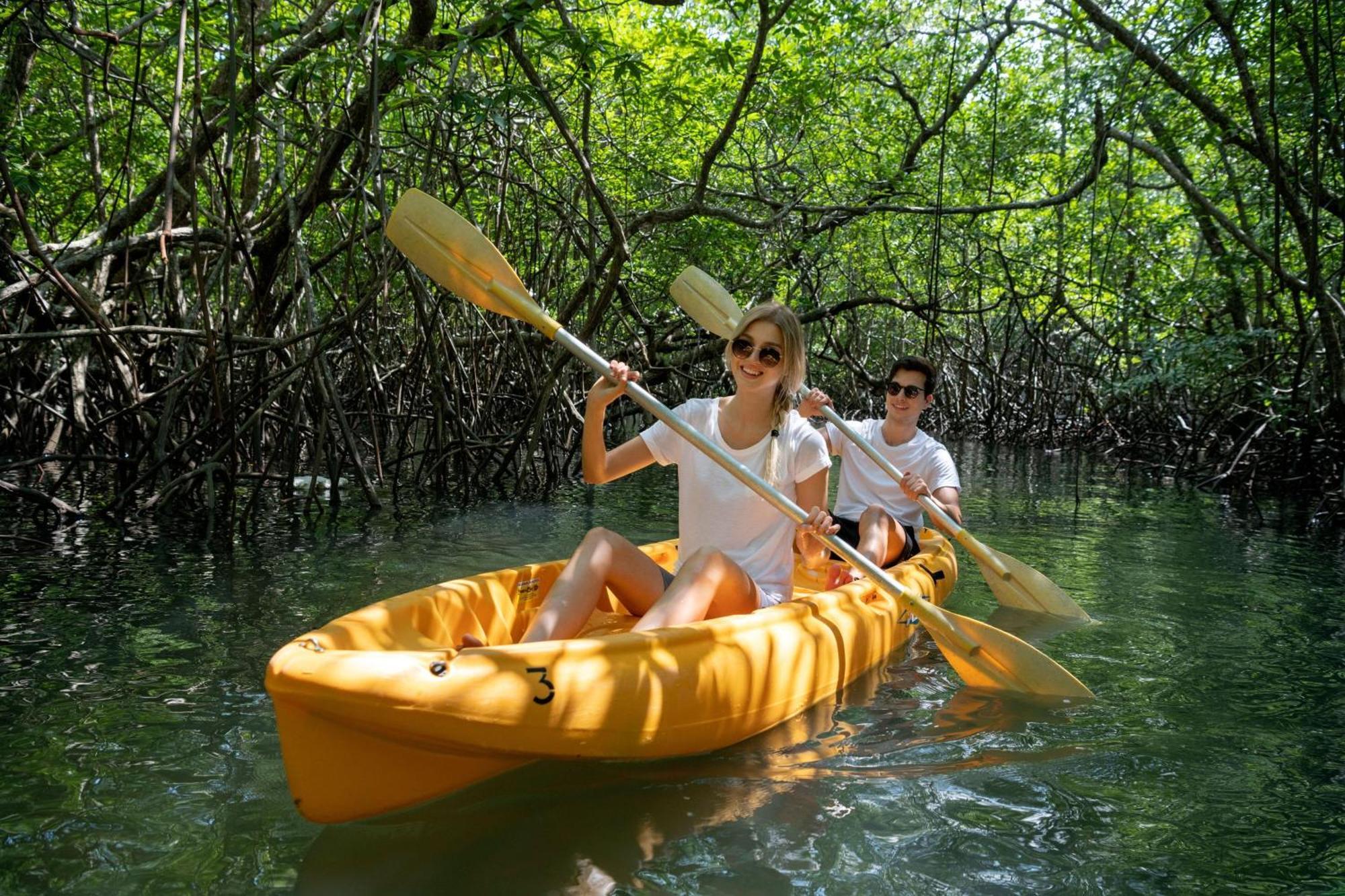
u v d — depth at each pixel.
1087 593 4.76
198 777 2.39
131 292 7.61
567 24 5.95
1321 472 9.17
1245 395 10.65
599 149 10.27
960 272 13.41
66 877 1.92
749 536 3.23
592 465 3.30
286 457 7.99
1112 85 10.14
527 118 7.99
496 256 3.43
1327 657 3.69
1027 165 12.46
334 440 6.48
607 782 2.43
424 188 6.39
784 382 3.17
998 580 4.47
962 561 5.53
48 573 4.34
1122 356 15.38
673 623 2.76
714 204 10.95
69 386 7.12
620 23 11.17
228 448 5.58
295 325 8.98
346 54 5.76
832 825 2.23
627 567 2.99
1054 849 2.15
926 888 1.97
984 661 3.28
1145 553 5.82
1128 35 9.40
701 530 3.24
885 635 3.58
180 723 2.71
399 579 4.45
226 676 3.10
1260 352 10.41
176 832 2.12
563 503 7.05
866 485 4.77
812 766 2.58
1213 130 9.69
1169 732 2.89
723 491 3.21
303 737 2.04
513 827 2.18
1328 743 2.81
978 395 17.45
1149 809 2.36
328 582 4.34
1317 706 3.13
